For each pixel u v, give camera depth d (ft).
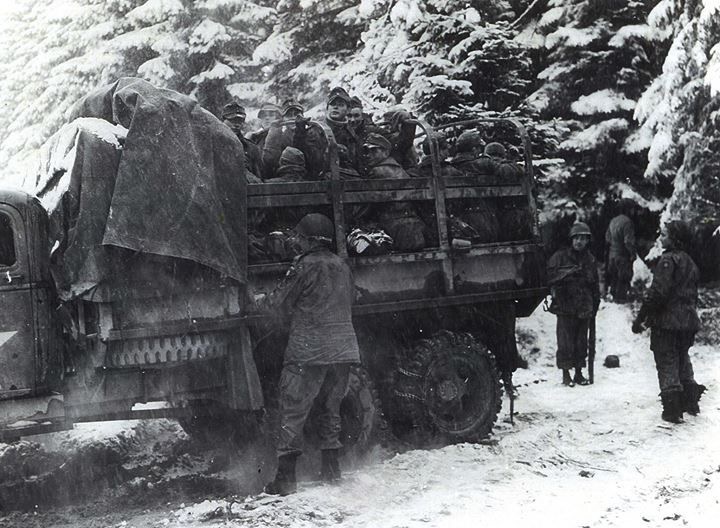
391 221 24.36
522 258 26.96
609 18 53.67
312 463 22.53
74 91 68.03
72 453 24.56
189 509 18.84
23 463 23.99
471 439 25.12
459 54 42.75
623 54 53.11
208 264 19.92
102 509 19.95
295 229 21.47
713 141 46.39
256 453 23.24
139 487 21.71
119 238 18.84
